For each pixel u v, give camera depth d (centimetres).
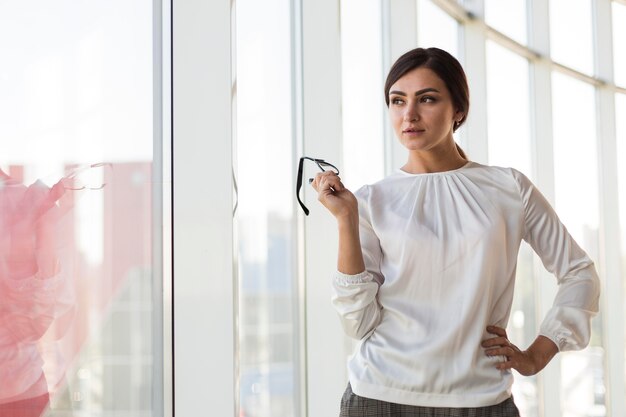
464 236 185
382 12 462
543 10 688
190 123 236
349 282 184
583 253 206
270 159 334
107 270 214
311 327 355
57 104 200
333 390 360
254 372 324
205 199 238
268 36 334
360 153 426
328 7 361
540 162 702
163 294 230
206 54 239
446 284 184
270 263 333
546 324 203
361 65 430
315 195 357
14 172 188
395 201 194
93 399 210
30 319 191
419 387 183
